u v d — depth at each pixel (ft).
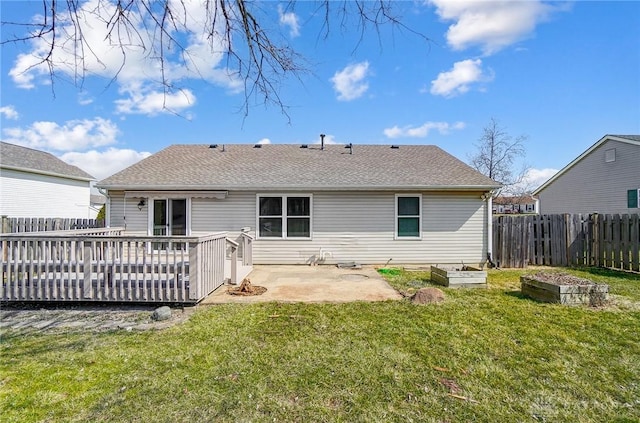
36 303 20.45
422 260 36.19
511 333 14.85
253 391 10.09
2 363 12.00
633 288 23.65
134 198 35.55
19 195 61.00
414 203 36.35
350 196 36.17
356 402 9.54
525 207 136.56
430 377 10.96
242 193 35.86
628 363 11.94
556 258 34.96
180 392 10.03
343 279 27.94
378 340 14.11
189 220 35.73
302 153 44.68
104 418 8.79
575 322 16.26
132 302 20.62
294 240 35.96
